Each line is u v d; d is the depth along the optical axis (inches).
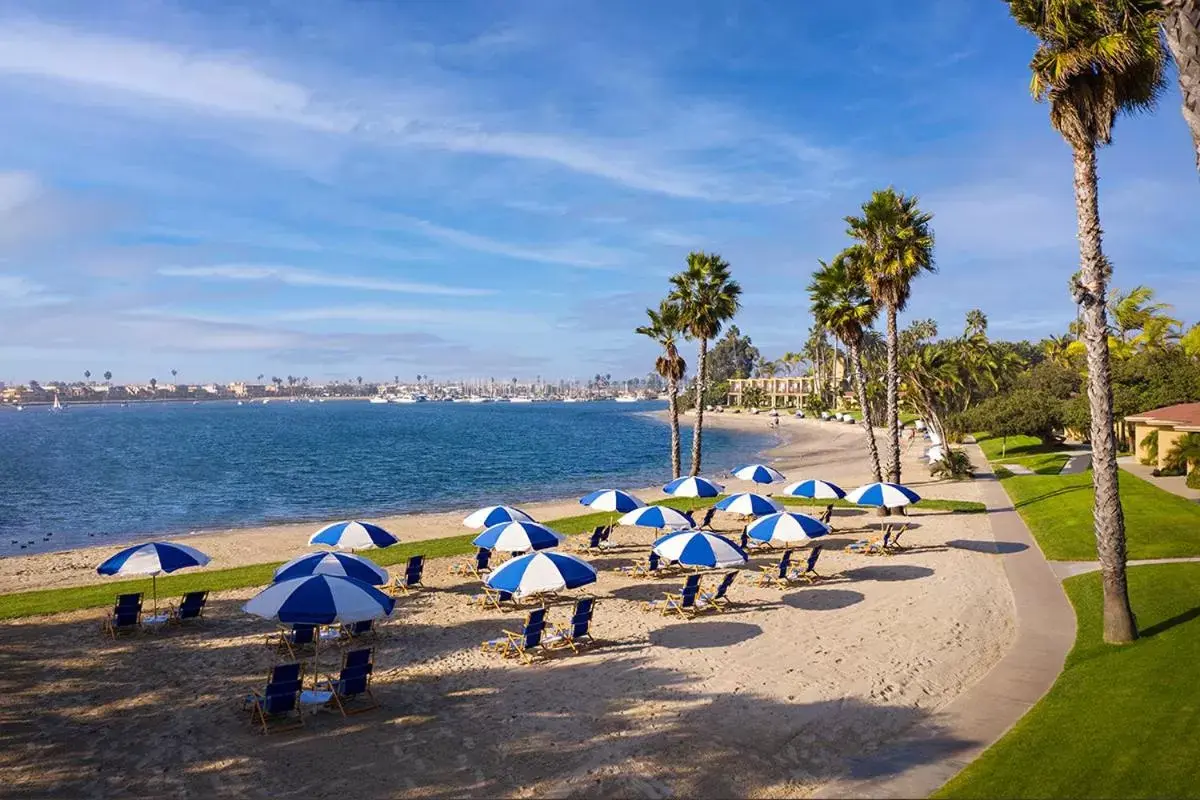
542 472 2455.7
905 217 1144.8
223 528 1390.3
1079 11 497.4
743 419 6737.2
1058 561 834.8
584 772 367.9
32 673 519.5
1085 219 529.0
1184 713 391.5
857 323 1277.1
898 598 710.5
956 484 1664.6
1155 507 1050.1
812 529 730.2
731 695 470.0
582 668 527.2
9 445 3897.6
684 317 1465.3
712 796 341.7
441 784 357.1
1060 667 503.2
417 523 1316.4
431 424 6609.3
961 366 2915.8
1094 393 536.1
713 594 739.4
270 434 4963.1
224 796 347.3
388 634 615.2
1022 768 348.5
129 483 2165.4
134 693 482.0
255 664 540.1
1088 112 516.1
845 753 384.2
